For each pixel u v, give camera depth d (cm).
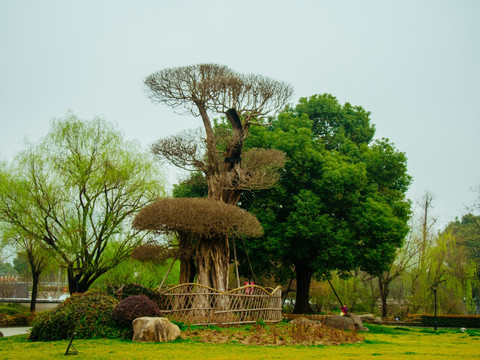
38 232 2886
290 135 2925
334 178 2667
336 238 2598
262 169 2383
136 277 3697
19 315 3000
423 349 1392
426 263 4309
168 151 2320
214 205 1916
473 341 1797
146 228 1966
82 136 2997
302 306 2983
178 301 1706
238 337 1454
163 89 2392
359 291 4444
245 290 1973
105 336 1380
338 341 1507
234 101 2412
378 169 3092
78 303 1460
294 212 2667
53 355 1076
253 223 2045
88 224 2991
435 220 4672
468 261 4919
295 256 2783
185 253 2153
